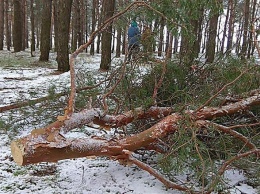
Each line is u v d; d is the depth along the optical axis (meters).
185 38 4.37
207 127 3.37
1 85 8.95
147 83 4.41
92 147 3.07
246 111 3.82
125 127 4.16
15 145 2.84
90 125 4.25
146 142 3.29
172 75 4.34
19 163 2.83
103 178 3.69
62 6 12.00
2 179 3.66
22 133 5.02
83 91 4.73
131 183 3.56
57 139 2.94
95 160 4.19
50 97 5.02
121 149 3.19
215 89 4.00
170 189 3.43
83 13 27.52
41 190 3.43
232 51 4.45
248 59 4.13
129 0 4.18
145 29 4.32
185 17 3.95
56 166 4.01
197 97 4.01
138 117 3.89
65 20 12.08
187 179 3.62
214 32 6.31
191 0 3.88
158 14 4.01
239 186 3.51
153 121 4.14
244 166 3.54
